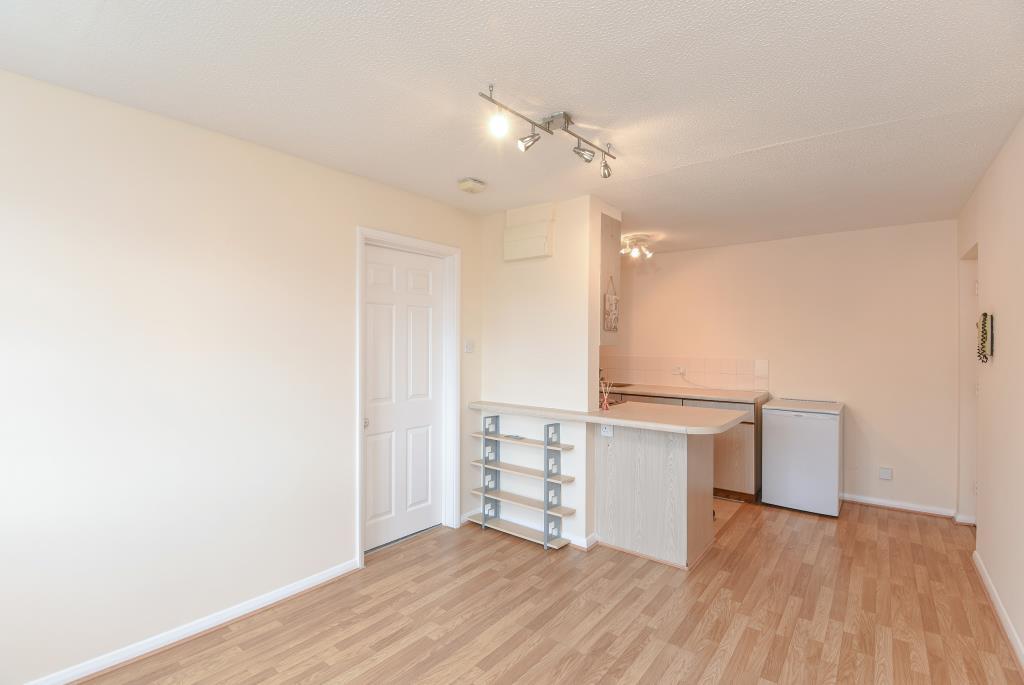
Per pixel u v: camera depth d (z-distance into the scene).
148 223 2.17
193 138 2.31
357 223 2.98
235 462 2.45
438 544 3.36
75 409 1.98
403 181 3.07
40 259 1.91
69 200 1.97
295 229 2.69
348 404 2.95
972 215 3.20
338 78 1.90
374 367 3.23
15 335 1.86
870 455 4.18
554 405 3.46
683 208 3.60
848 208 3.57
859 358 4.23
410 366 3.48
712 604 2.59
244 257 2.48
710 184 3.05
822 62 1.75
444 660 2.14
